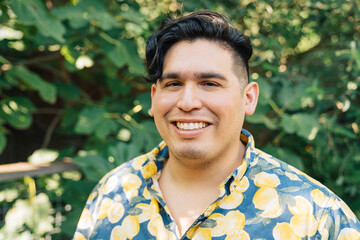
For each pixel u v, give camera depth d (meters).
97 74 3.35
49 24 2.10
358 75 2.42
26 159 4.54
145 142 2.44
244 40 0.96
